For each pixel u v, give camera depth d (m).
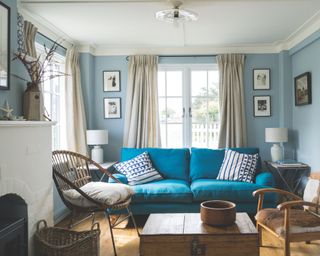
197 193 3.41
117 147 4.76
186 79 4.76
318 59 3.71
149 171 3.88
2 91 2.38
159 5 3.10
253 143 4.71
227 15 3.40
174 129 4.79
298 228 2.30
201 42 4.50
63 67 4.23
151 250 2.12
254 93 4.72
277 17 3.49
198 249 2.09
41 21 3.50
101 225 3.54
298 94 4.27
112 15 3.38
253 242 2.07
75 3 3.03
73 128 4.18
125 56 4.74
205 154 4.18
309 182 2.94
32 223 2.44
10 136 2.15
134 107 4.58
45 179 2.64
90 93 4.59
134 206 3.45
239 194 3.41
